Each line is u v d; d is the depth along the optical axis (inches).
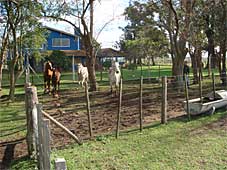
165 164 272.2
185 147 308.0
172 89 710.5
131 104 560.7
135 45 2014.0
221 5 921.5
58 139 336.8
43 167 212.8
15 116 497.7
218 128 367.9
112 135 343.9
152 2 986.7
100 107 546.9
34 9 736.3
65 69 1857.8
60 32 2009.1
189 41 898.1
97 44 919.7
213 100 458.0
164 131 358.0
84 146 310.5
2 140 351.3
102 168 262.7
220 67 1007.0
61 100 656.4
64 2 814.5
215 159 283.3
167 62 2945.4
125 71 1638.8
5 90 965.2
